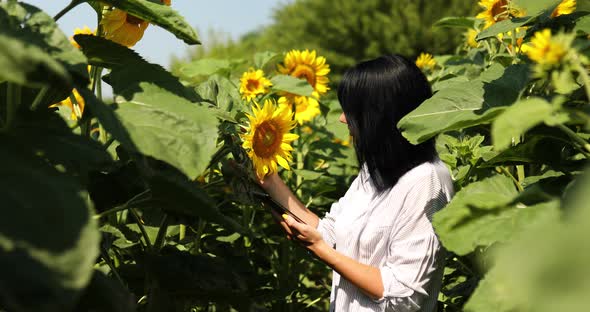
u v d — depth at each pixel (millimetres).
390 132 1971
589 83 1155
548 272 783
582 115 1139
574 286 753
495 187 1483
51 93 1458
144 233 1887
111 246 1929
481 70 3045
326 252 1960
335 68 23188
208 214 1404
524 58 2195
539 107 1037
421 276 1904
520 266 816
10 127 1222
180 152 1308
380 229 1972
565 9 2293
